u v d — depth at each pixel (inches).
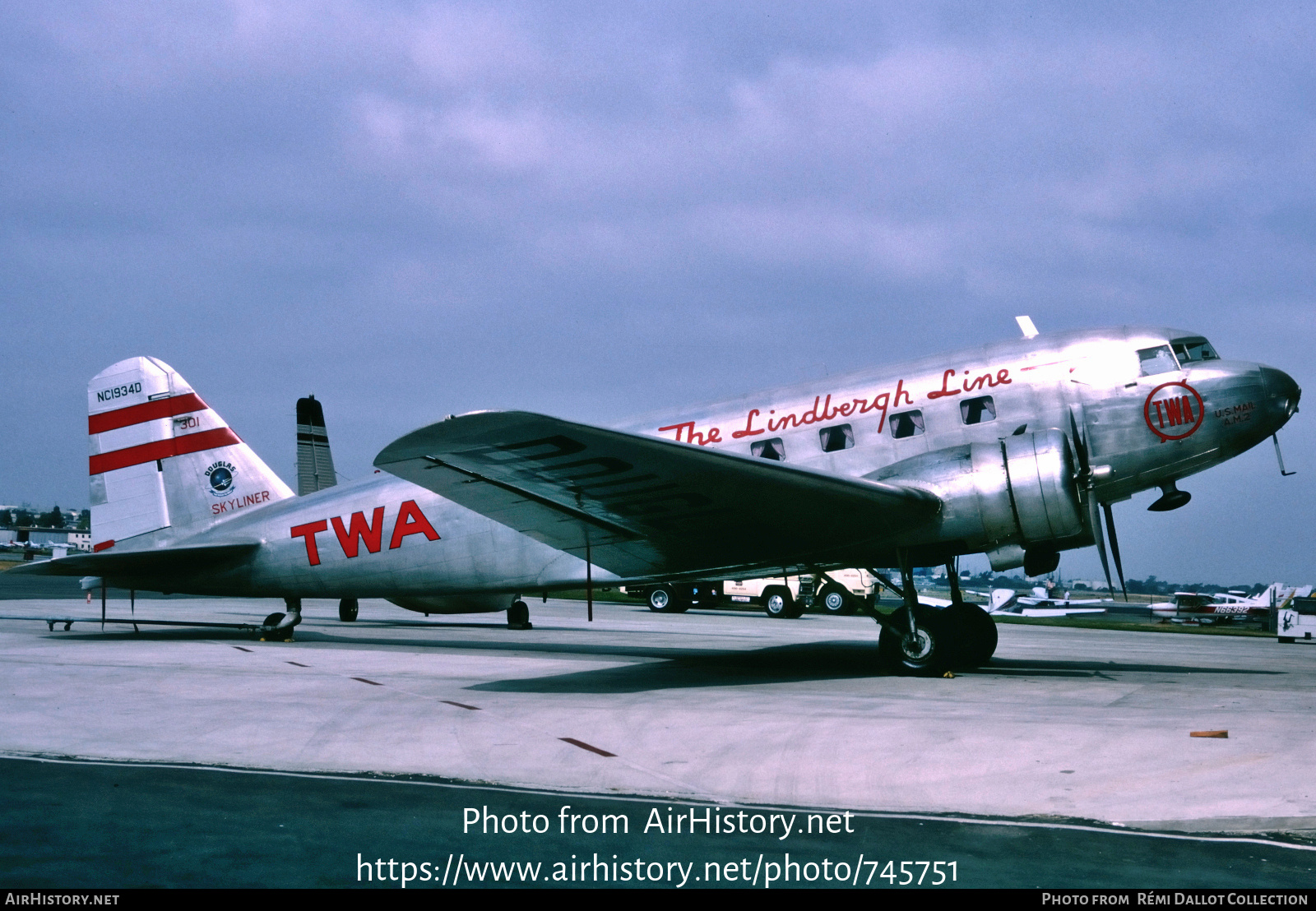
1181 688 394.9
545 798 223.9
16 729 307.7
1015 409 462.0
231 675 443.2
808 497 399.2
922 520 426.3
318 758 266.7
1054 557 457.7
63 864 172.9
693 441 509.0
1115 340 462.6
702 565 497.0
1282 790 221.5
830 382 500.1
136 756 268.2
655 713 335.3
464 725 314.0
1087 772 241.0
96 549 655.8
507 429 333.4
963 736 284.8
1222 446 447.8
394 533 571.5
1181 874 169.5
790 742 282.7
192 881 165.0
